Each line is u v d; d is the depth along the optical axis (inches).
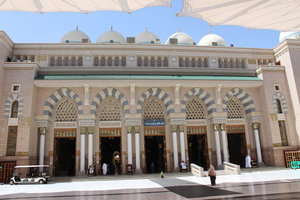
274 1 384.5
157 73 889.5
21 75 788.6
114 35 1073.5
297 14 428.5
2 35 776.9
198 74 906.7
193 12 429.1
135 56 903.1
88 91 813.9
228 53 958.4
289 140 858.8
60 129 829.2
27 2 404.5
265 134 882.1
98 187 540.7
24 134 746.2
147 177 713.0
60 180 700.7
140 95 841.5
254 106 900.0
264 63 984.9
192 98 906.7
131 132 821.2
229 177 638.5
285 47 918.4
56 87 822.5
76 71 858.8
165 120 868.0
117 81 807.1
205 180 601.9
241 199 347.9
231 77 896.9
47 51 875.4
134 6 412.5
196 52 936.9
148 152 1193.4
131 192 456.8
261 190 418.9
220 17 452.1
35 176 656.4
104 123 841.5
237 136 1093.1
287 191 400.8
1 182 694.5
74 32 1072.2
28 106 767.7
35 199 405.4
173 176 721.6
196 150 1155.3
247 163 853.8
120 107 861.2
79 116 802.8
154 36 1123.3
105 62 893.8
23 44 868.6
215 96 878.4
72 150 1133.7
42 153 775.1
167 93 856.3
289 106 890.1
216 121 856.9
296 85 872.3
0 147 735.1
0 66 772.0
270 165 850.8
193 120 888.9
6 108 762.2
